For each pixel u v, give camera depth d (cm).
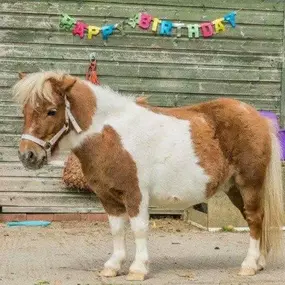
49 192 793
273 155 548
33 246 660
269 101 816
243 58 814
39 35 794
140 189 522
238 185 547
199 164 533
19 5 791
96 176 522
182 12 806
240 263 584
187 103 811
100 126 521
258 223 546
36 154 505
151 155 525
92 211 798
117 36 802
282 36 816
